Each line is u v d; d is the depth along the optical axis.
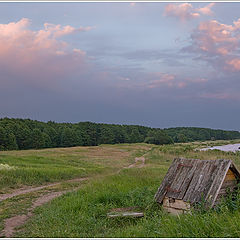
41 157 38.34
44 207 12.32
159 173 20.80
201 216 7.05
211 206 8.17
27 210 12.20
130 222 9.05
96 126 117.62
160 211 9.35
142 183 15.99
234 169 9.06
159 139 115.88
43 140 86.12
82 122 118.75
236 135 167.38
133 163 43.41
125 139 119.50
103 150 68.44
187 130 151.25
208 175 9.10
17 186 19.17
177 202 9.30
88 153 59.88
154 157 46.09
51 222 9.43
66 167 30.78
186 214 7.96
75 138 98.25
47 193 17.02
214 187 8.63
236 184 9.22
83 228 8.66
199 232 5.87
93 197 12.12
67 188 18.81
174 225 6.52
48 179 22.39
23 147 83.50
